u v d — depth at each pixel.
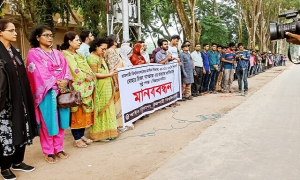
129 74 5.58
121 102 5.27
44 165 3.77
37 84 3.61
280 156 3.80
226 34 25.70
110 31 9.66
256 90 11.02
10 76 3.13
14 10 10.99
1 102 3.00
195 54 9.10
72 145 4.61
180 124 5.70
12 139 3.18
